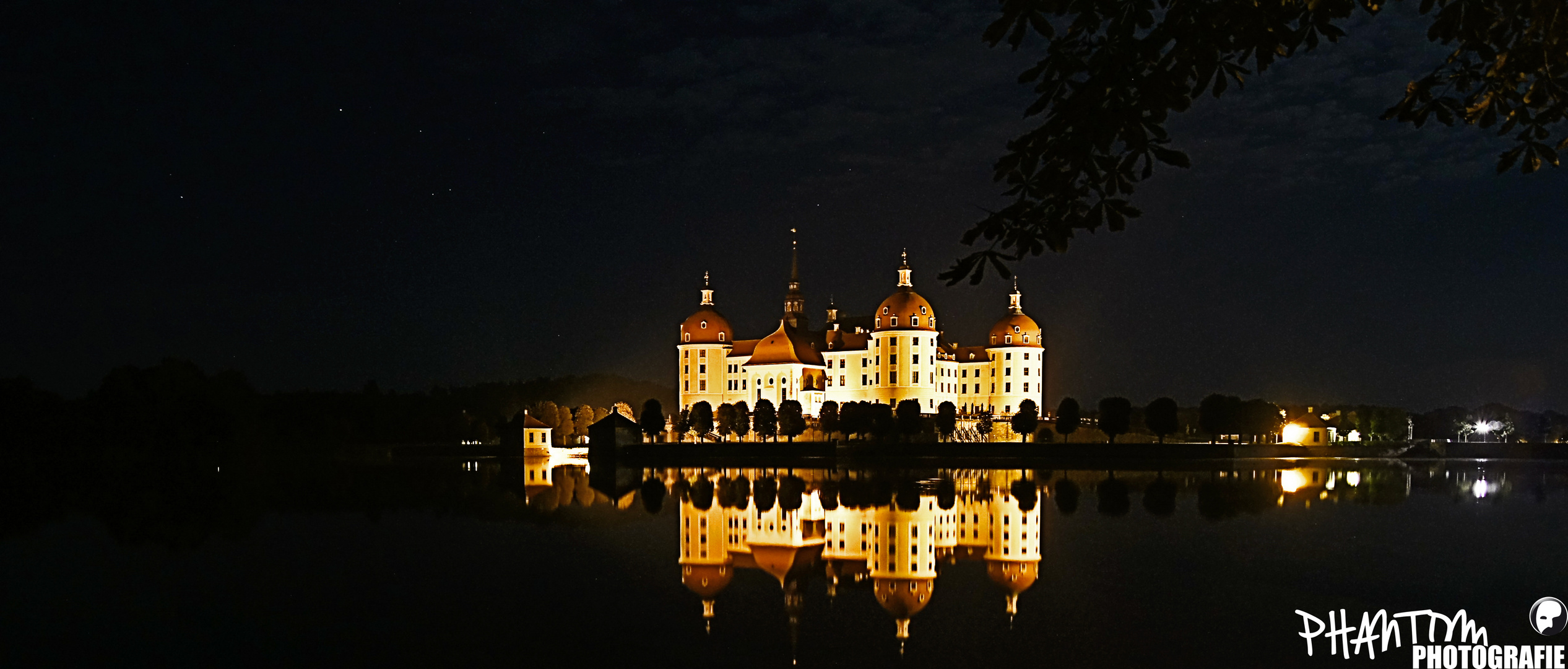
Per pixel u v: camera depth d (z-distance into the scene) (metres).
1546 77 13.83
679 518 62.00
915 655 29.16
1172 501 73.62
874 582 39.69
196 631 31.98
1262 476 105.38
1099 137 13.24
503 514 64.12
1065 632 31.58
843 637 31.03
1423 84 14.34
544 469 121.88
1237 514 63.78
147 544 49.91
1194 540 50.88
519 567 42.88
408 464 130.75
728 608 35.06
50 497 74.94
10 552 47.41
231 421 135.88
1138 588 38.25
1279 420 174.12
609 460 150.38
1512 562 43.59
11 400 115.56
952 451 146.62
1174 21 13.12
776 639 30.83
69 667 28.61
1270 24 13.44
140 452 125.56
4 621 33.28
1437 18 13.23
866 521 60.53
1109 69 13.05
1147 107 13.24
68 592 37.94
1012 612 34.28
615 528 56.59
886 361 199.88
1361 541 50.56
